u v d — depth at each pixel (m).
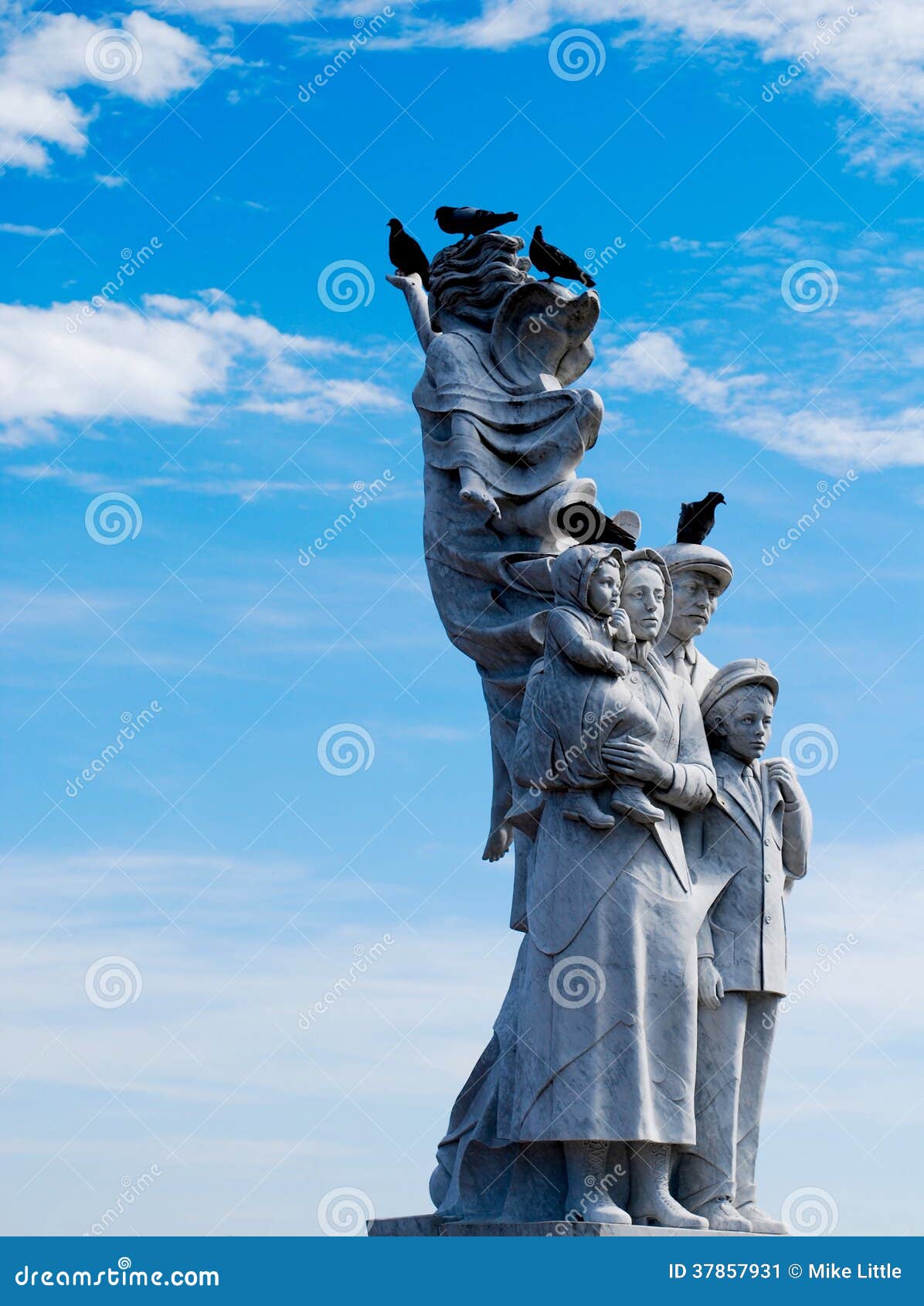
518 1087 15.78
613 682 15.84
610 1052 15.34
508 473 17.67
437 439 18.00
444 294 18.62
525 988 15.88
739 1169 16.47
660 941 15.67
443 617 17.77
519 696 17.41
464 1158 16.47
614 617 16.05
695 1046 15.75
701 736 16.52
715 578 17.56
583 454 17.59
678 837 16.19
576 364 18.34
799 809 17.02
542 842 15.97
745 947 16.47
